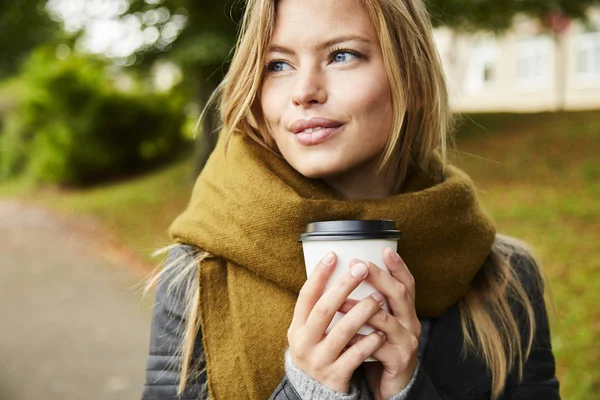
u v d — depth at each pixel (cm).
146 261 747
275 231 119
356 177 133
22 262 822
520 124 1255
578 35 2264
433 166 146
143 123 1653
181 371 120
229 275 123
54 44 1229
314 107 117
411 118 136
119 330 522
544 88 2358
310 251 106
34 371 435
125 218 1073
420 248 128
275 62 122
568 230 621
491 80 2492
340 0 117
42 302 616
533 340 139
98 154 1623
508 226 662
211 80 900
